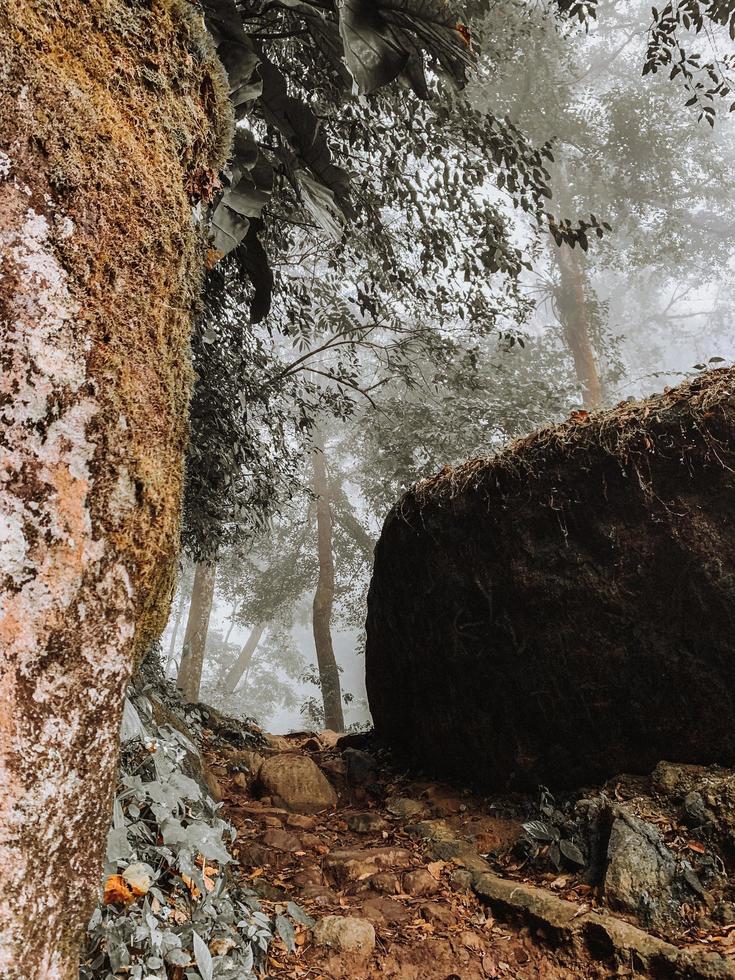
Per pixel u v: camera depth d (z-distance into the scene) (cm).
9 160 83
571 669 353
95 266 89
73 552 83
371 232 592
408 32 276
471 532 403
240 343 579
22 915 75
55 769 79
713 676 309
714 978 225
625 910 267
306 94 514
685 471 320
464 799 395
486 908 296
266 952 244
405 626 459
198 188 118
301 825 370
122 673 89
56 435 82
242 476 640
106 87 96
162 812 232
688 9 514
